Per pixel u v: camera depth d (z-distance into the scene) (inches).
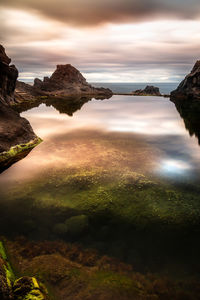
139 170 661.3
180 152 837.8
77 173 636.7
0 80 1779.0
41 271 309.0
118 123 1433.3
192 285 299.1
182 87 3110.2
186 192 538.0
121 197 514.3
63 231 400.8
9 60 1897.1
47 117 1653.5
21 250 352.8
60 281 295.3
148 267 329.1
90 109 2102.6
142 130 1225.4
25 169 666.2
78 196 517.7
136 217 445.1
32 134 953.5
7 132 788.6
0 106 937.5
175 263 339.0
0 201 495.8
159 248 369.4
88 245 371.6
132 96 3543.3
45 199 503.8
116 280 300.8
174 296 281.6
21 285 256.1
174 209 468.8
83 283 293.6
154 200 502.3
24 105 2223.2
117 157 773.3
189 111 1894.7
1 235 389.7
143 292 285.0
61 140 1000.9
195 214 452.4
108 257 345.7
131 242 381.1
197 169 674.8
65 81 3865.7
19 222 425.7
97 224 426.3
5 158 695.7
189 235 398.9
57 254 346.9
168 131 1198.9
